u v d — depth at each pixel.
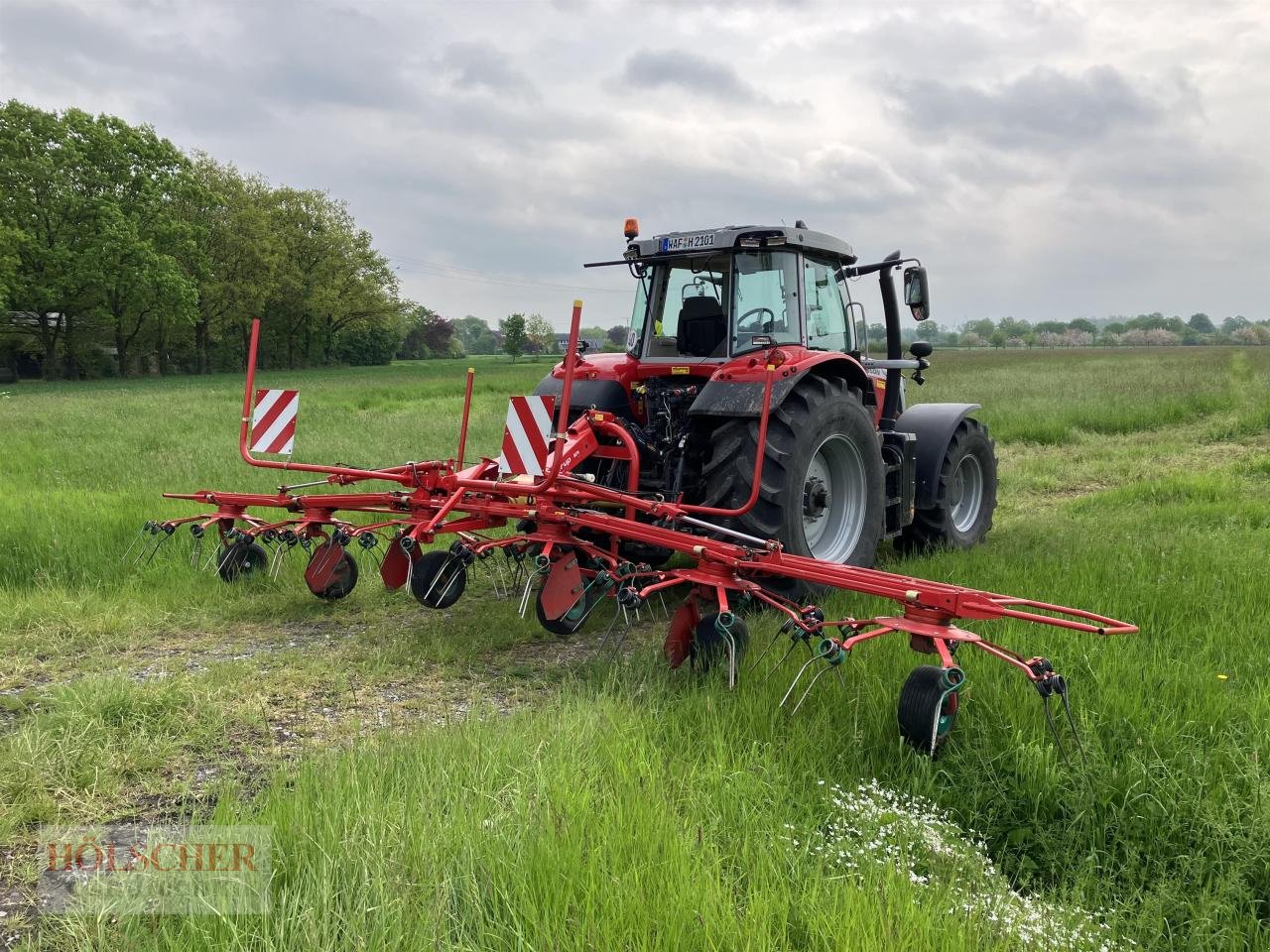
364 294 66.50
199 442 12.54
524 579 5.96
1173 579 4.87
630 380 5.98
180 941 2.05
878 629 3.37
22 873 2.53
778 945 2.08
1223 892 2.35
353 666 4.36
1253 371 29.45
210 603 5.41
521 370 58.72
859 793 2.86
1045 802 2.82
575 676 4.20
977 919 2.20
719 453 5.06
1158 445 12.37
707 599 3.95
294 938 2.03
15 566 5.96
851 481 5.67
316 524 5.43
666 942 2.02
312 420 16.25
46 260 43.06
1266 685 3.47
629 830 2.48
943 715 3.09
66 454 11.22
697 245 5.55
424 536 4.44
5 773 3.09
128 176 46.31
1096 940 2.20
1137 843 2.64
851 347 6.41
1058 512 8.09
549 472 4.36
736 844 2.52
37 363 50.69
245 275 57.38
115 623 5.01
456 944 2.04
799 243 5.48
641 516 5.17
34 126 43.28
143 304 46.94
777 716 3.31
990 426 14.16
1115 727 3.16
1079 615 3.38
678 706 3.53
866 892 2.24
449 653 4.52
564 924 2.07
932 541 6.78
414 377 46.94
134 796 3.04
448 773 2.86
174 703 3.72
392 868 2.27
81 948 2.09
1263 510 7.04
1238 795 2.72
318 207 64.94
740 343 5.57
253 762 3.31
